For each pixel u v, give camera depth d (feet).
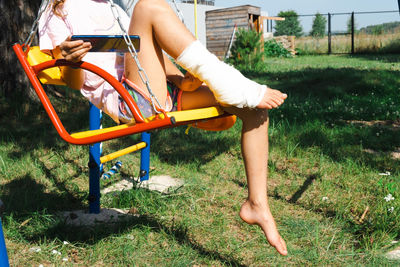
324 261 8.98
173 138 18.52
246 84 6.54
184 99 7.54
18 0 21.97
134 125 6.28
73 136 6.09
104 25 7.70
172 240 9.85
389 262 8.89
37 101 22.52
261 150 7.38
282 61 60.13
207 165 15.44
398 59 58.85
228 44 58.54
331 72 37.24
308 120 20.95
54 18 7.21
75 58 6.14
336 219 10.85
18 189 12.71
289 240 9.95
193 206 11.62
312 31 93.86
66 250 9.33
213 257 9.12
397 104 25.61
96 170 11.27
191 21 68.03
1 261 6.66
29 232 10.00
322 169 14.82
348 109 23.99
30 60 7.30
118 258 9.05
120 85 6.36
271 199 12.42
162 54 7.09
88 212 11.46
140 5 6.76
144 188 12.55
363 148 17.49
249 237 10.15
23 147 16.65
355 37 77.92
